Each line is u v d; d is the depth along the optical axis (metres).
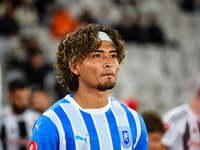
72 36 5.19
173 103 33.06
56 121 4.84
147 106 31.12
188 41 38.78
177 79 34.50
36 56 23.98
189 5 41.25
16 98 13.23
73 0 34.12
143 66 32.16
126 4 37.56
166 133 9.99
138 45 32.59
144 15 37.22
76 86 5.25
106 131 5.00
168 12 39.53
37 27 29.59
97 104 5.13
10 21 26.83
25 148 13.52
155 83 32.34
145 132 5.44
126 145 5.08
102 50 4.96
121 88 29.64
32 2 30.55
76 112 5.04
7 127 13.40
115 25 31.33
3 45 25.66
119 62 5.55
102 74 4.89
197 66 37.47
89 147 4.84
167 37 37.69
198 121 10.01
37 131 4.81
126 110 5.43
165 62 34.16
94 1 35.69
